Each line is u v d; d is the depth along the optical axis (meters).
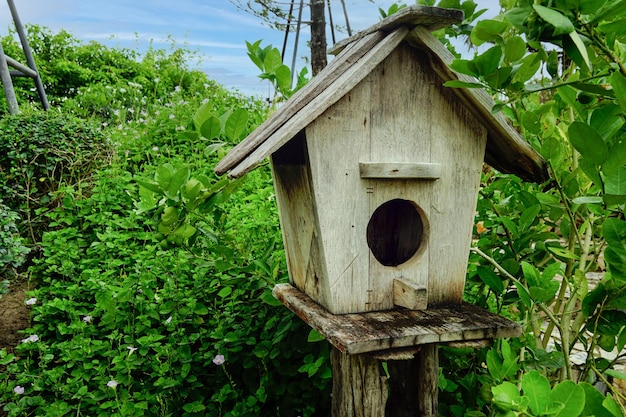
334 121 1.73
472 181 1.94
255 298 3.17
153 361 2.98
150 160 5.70
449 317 1.82
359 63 1.72
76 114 8.70
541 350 2.13
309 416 2.65
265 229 3.44
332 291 1.81
